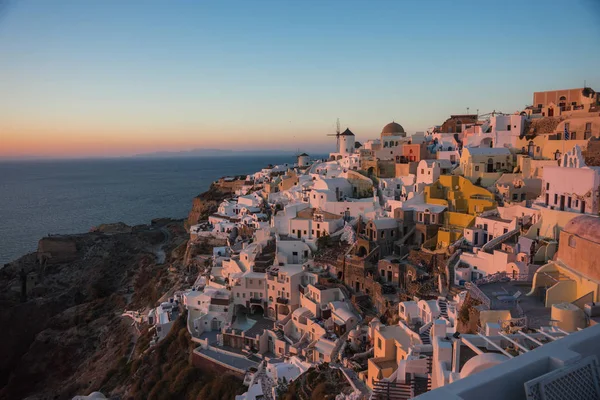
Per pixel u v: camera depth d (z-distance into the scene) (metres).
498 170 86.50
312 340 73.81
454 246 69.56
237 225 132.12
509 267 52.59
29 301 148.12
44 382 115.81
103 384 91.56
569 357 11.70
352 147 165.88
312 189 110.56
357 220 95.75
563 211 52.72
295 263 95.00
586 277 33.34
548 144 82.25
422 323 57.06
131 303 133.88
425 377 37.19
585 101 91.12
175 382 76.94
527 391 10.66
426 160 95.31
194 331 86.44
